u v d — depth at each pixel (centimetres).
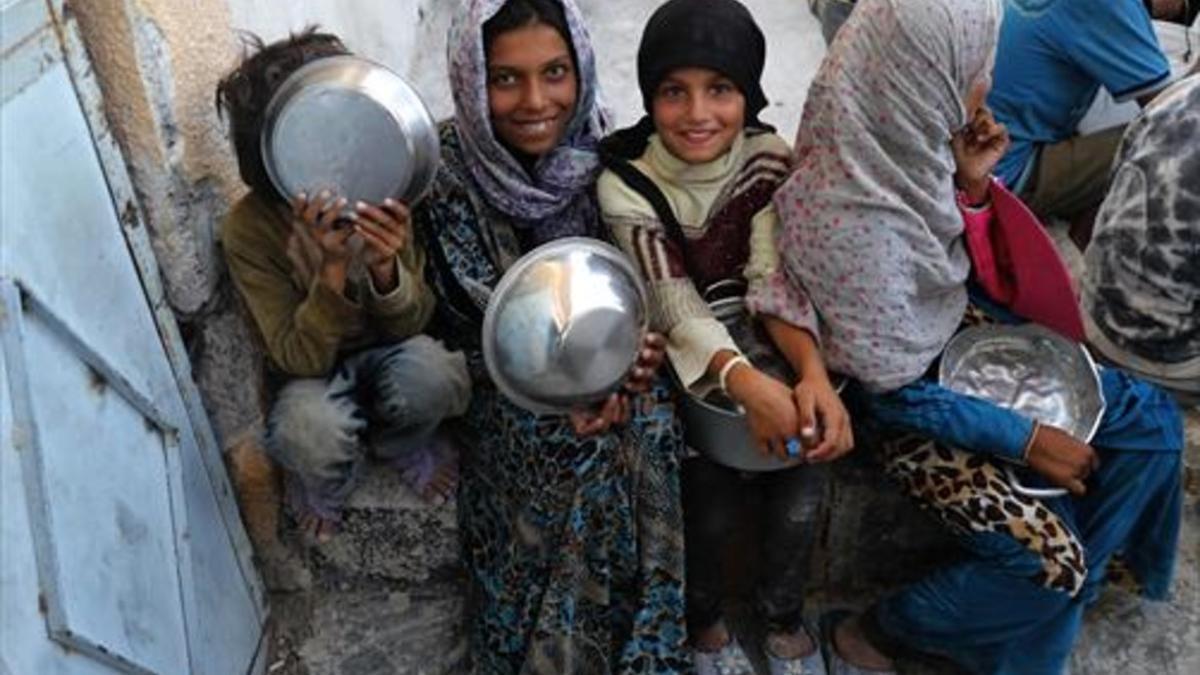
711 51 160
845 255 161
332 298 163
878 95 155
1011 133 222
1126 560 190
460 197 175
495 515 182
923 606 180
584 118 176
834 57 159
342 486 185
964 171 171
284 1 214
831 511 196
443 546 196
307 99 153
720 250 174
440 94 288
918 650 189
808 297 168
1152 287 184
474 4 161
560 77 167
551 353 150
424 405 175
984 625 178
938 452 172
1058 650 180
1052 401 175
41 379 130
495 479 179
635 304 156
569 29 166
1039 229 172
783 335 168
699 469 178
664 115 165
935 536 198
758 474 180
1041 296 176
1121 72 208
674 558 171
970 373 178
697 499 179
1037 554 165
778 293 168
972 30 154
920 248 164
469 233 176
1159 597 191
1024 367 179
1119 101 212
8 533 122
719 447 170
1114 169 193
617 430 166
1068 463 165
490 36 163
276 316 173
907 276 163
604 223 175
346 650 196
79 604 133
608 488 166
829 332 168
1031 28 215
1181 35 277
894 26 151
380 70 158
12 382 124
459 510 191
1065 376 177
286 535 197
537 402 157
